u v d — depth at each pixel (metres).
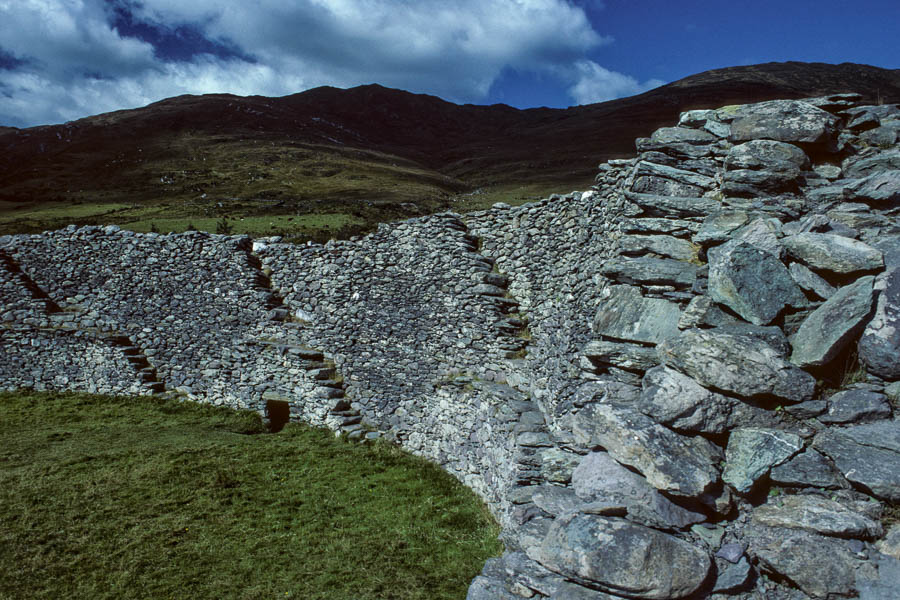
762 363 5.78
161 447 16.36
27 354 22.34
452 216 16.88
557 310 13.06
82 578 10.07
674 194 8.93
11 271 23.22
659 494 5.56
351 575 10.34
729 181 8.31
